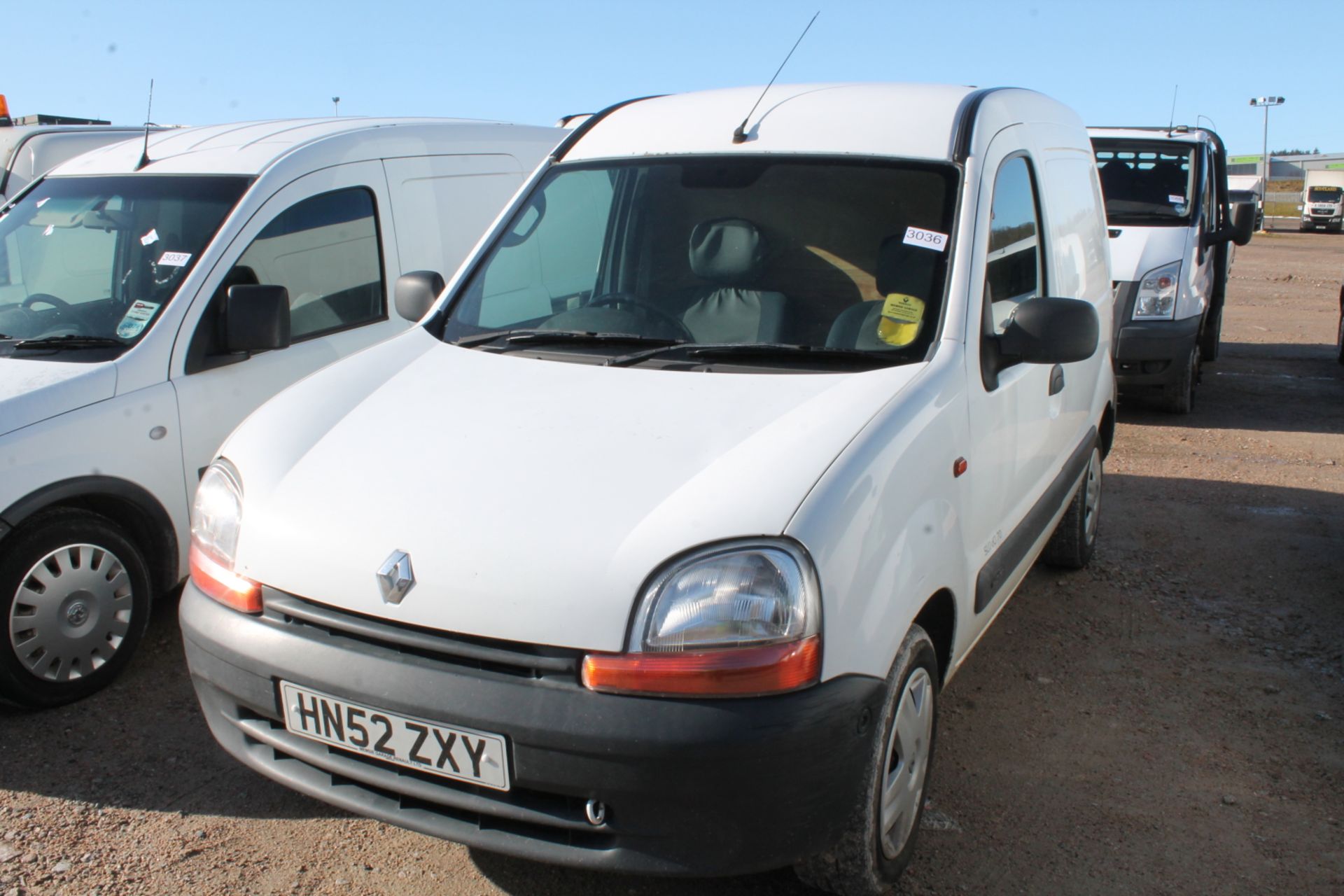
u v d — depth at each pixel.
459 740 2.35
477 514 2.48
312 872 2.97
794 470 2.47
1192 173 9.22
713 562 2.31
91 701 3.92
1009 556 3.45
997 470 3.34
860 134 3.53
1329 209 44.53
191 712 3.85
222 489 2.81
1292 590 5.18
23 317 4.32
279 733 2.63
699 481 2.47
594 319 3.41
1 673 3.67
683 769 2.23
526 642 2.32
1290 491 6.93
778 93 3.89
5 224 4.78
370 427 2.88
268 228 4.62
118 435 3.95
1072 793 3.41
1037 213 3.92
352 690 2.44
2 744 3.61
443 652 2.39
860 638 2.42
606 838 2.35
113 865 2.97
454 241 5.57
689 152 3.67
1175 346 8.73
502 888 2.91
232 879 2.93
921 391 2.87
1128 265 8.77
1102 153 9.53
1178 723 3.87
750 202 3.44
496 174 5.95
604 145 3.87
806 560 2.34
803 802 2.32
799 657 2.29
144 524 4.12
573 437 2.69
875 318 3.15
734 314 3.28
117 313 4.25
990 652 4.44
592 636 2.29
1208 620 4.80
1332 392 10.48
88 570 3.89
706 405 2.79
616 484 2.50
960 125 3.49
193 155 4.90
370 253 5.11
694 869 2.30
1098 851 3.10
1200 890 2.94
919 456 2.72
